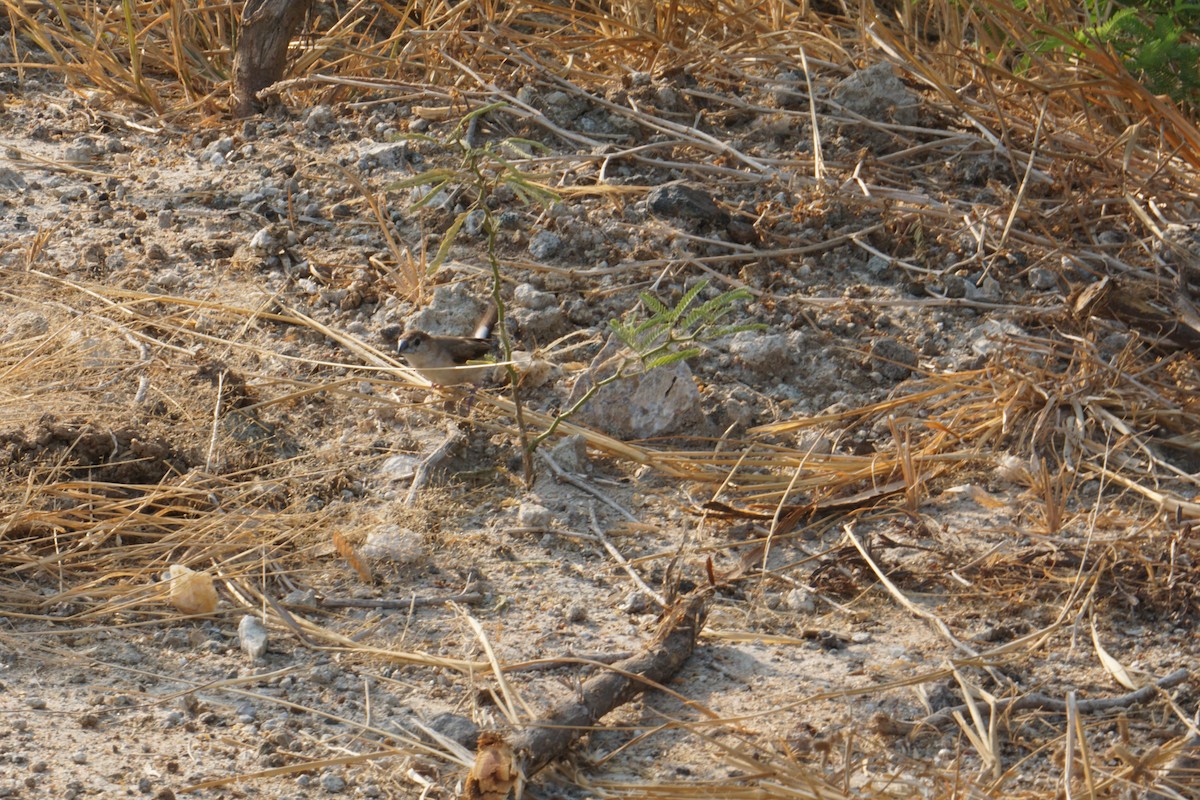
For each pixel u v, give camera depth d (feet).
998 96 31.35
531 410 22.52
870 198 27.63
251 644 16.39
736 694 15.93
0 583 17.58
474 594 17.87
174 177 29.55
